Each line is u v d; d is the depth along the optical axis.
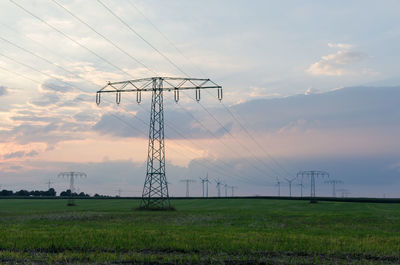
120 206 131.50
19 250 26.70
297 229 46.66
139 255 25.22
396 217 72.62
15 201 175.75
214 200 186.88
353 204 143.00
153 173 91.00
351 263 23.91
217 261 24.12
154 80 84.00
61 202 166.12
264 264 23.70
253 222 58.28
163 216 70.62
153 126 89.06
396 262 24.72
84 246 28.42
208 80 71.88
